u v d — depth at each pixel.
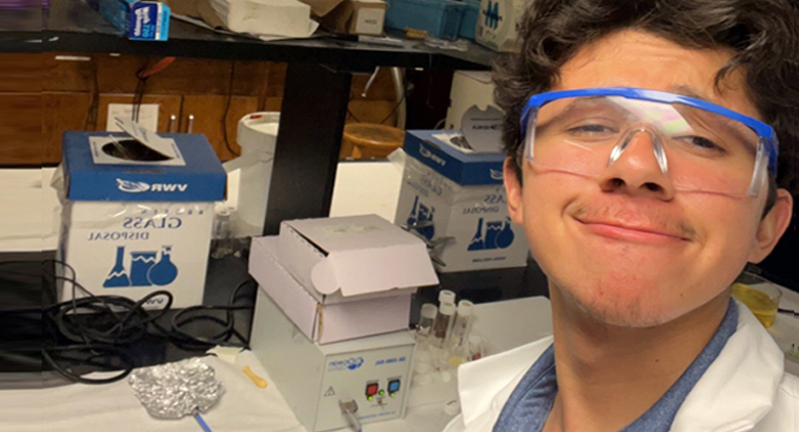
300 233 1.45
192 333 1.61
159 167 1.57
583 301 0.61
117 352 1.50
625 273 0.59
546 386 0.85
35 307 1.38
